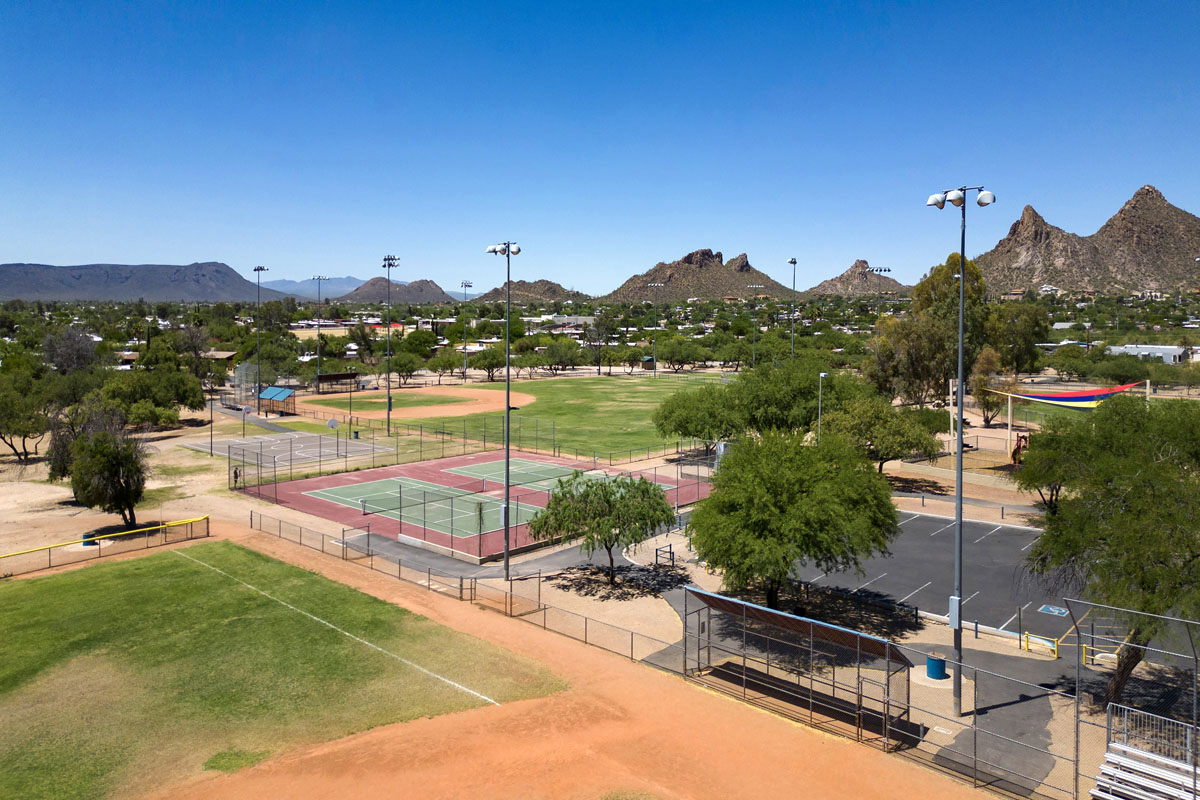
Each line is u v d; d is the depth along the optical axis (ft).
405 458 234.99
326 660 88.89
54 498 179.01
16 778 64.28
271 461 226.38
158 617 102.73
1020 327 349.82
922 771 65.82
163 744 70.08
